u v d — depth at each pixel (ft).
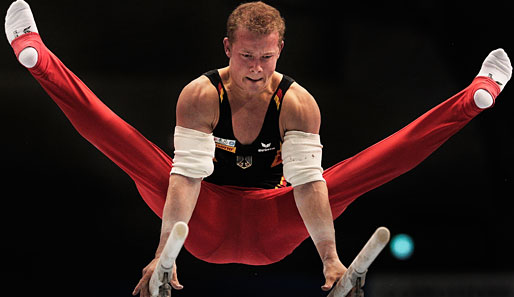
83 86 23.80
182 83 45.06
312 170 23.52
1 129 43.88
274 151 24.73
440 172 45.70
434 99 45.37
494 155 45.24
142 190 25.76
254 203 25.34
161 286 18.34
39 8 44.39
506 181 45.06
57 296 41.96
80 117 23.90
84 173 44.04
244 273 42.55
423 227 45.27
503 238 44.68
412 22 44.91
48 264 42.68
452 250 44.57
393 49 45.27
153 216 43.78
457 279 43.21
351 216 45.47
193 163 23.00
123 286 42.27
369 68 45.42
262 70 21.98
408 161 24.66
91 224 43.50
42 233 43.14
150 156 24.75
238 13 22.24
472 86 23.84
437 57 45.16
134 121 44.73
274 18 21.89
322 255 22.50
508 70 24.49
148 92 44.93
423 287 43.19
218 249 26.30
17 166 43.73
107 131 24.18
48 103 44.24
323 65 45.34
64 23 44.57
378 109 45.52
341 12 45.01
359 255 17.51
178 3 44.68
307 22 45.14
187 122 23.47
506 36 44.09
